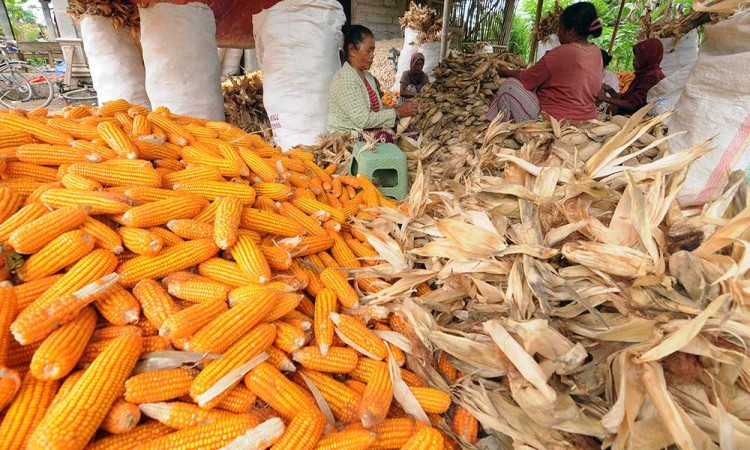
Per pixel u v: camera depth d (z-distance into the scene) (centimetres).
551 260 215
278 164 291
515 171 263
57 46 1440
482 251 219
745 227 173
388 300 220
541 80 420
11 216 176
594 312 180
